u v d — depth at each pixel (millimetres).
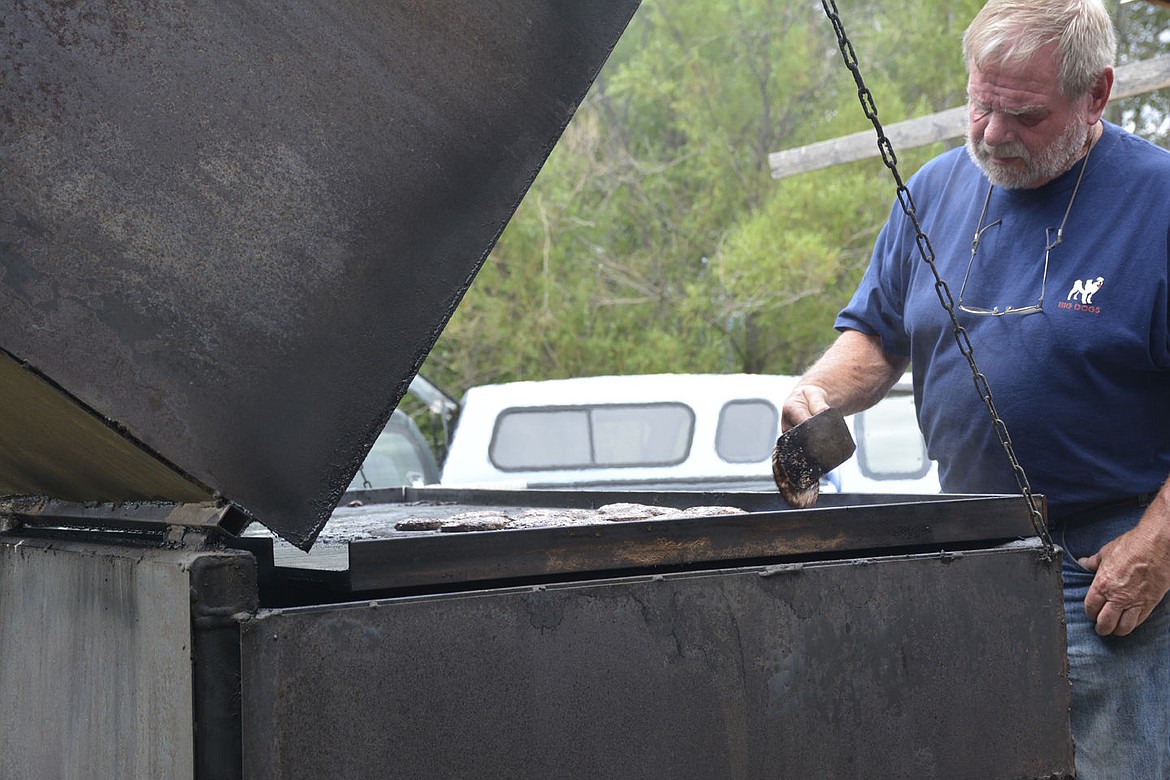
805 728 1243
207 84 1028
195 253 1021
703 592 1202
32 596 1384
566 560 1172
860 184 9859
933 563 1319
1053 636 1381
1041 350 1800
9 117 942
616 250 11984
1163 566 1637
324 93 1080
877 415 5039
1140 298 1745
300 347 1068
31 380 986
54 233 960
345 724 1044
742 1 11320
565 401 5312
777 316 10695
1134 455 1779
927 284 2010
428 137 1127
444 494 2613
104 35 982
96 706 1203
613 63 12570
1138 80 5137
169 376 1008
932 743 1307
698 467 5223
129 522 1227
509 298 11234
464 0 1136
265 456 1053
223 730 1011
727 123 11602
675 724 1183
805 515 1290
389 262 1112
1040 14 1725
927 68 11031
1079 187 1838
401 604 1069
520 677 1117
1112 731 1755
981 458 1883
